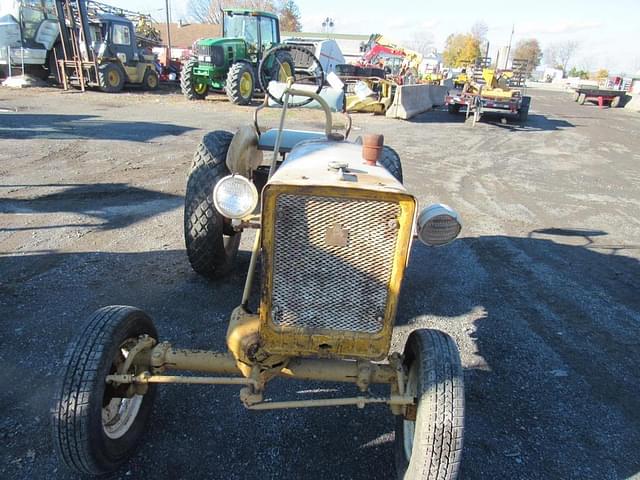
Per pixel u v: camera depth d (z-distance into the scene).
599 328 4.04
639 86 41.16
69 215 5.54
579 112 25.70
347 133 3.96
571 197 8.16
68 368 2.12
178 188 6.79
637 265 5.43
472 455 2.63
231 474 2.41
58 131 9.96
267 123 12.03
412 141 12.48
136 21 30.80
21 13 17.50
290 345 2.26
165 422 2.71
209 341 3.40
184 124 11.70
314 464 2.51
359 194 2.03
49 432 2.55
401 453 2.38
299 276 2.19
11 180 6.62
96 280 4.13
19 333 3.32
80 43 17.66
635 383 3.37
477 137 14.02
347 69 19.42
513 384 3.25
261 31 18.27
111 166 7.68
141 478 2.35
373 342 2.24
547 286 4.74
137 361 2.38
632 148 14.02
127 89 19.69
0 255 4.45
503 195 7.98
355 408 2.92
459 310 4.15
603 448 2.77
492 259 5.32
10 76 18.02
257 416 2.80
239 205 2.31
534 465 2.60
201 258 3.88
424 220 2.35
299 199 2.07
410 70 24.20
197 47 16.69
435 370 2.14
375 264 2.15
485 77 18.11
